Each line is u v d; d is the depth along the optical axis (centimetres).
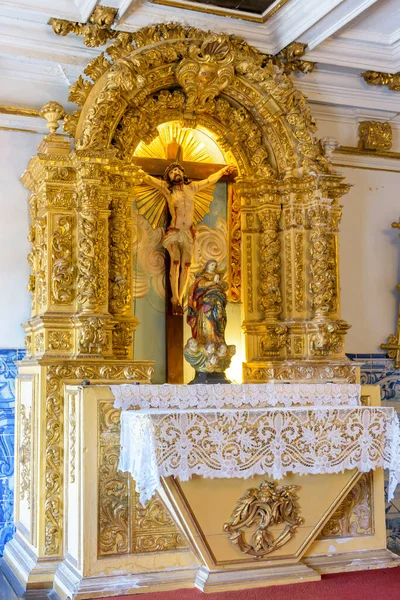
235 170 754
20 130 717
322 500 610
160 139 743
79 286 652
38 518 625
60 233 661
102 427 589
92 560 574
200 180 746
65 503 624
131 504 591
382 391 817
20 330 707
